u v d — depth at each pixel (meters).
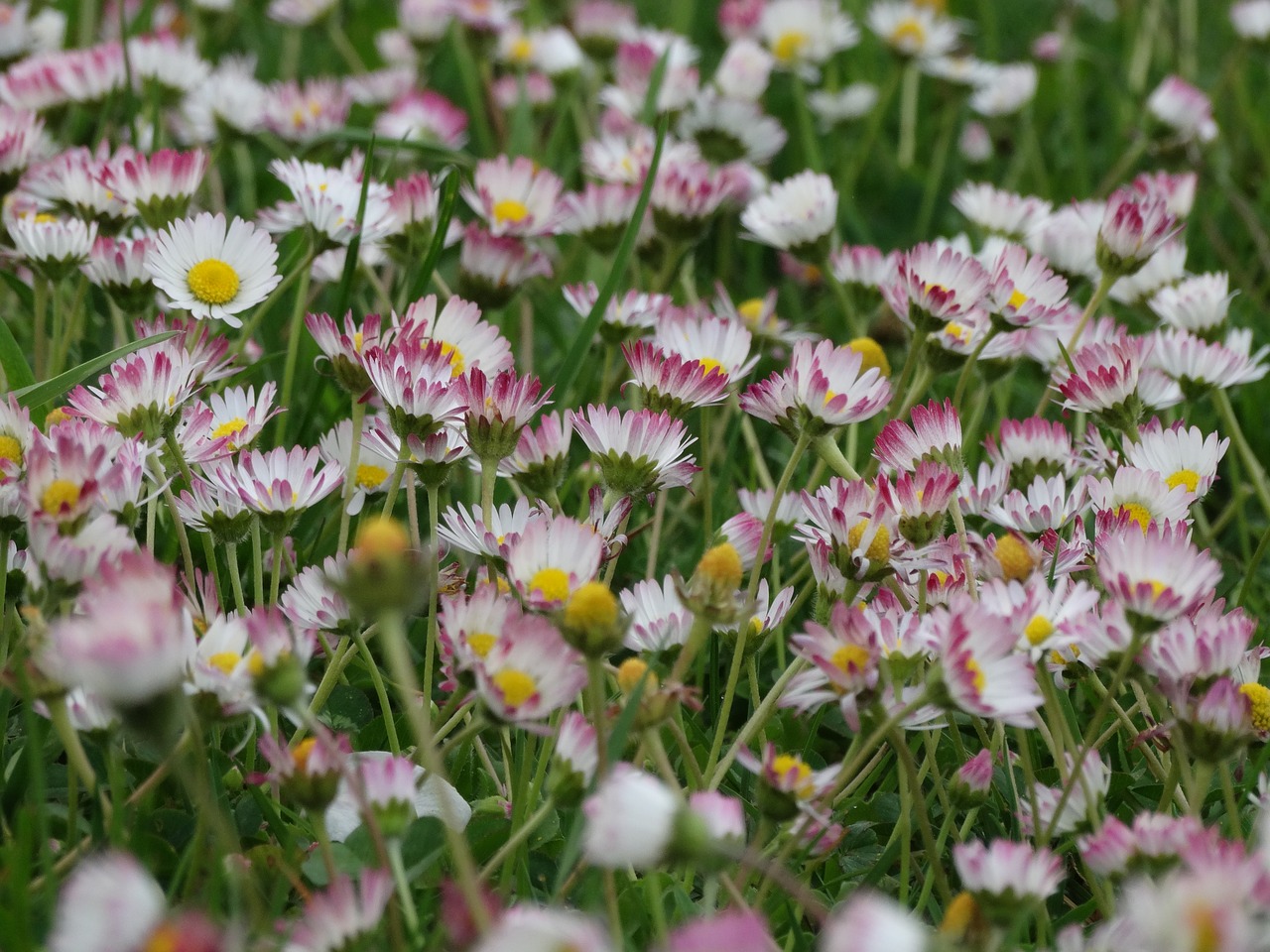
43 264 0.88
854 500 0.81
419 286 0.91
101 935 0.72
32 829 0.78
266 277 0.87
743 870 0.78
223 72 1.04
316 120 1.02
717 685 0.86
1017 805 0.81
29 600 0.78
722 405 0.96
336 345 0.83
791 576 0.90
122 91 1.03
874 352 0.88
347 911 0.75
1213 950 0.73
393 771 0.76
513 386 0.81
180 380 0.82
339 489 0.88
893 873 0.82
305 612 0.82
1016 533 0.81
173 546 0.86
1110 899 0.78
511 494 0.91
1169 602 0.78
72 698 0.77
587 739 0.77
